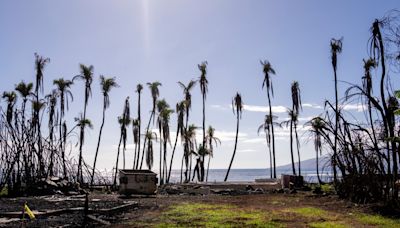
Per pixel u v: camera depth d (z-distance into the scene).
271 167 67.44
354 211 17.17
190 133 62.03
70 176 36.22
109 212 17.62
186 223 14.09
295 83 60.50
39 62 43.25
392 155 16.77
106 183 42.41
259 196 29.12
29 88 39.91
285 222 14.18
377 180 18.61
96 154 51.94
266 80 59.47
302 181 38.38
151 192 31.05
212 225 13.50
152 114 63.09
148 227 13.21
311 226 13.12
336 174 23.66
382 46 16.67
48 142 34.19
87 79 50.47
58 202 22.77
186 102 61.88
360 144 18.97
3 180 29.91
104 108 53.25
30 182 30.81
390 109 16.98
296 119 60.59
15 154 30.20
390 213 16.02
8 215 16.17
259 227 13.03
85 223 14.35
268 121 66.25
